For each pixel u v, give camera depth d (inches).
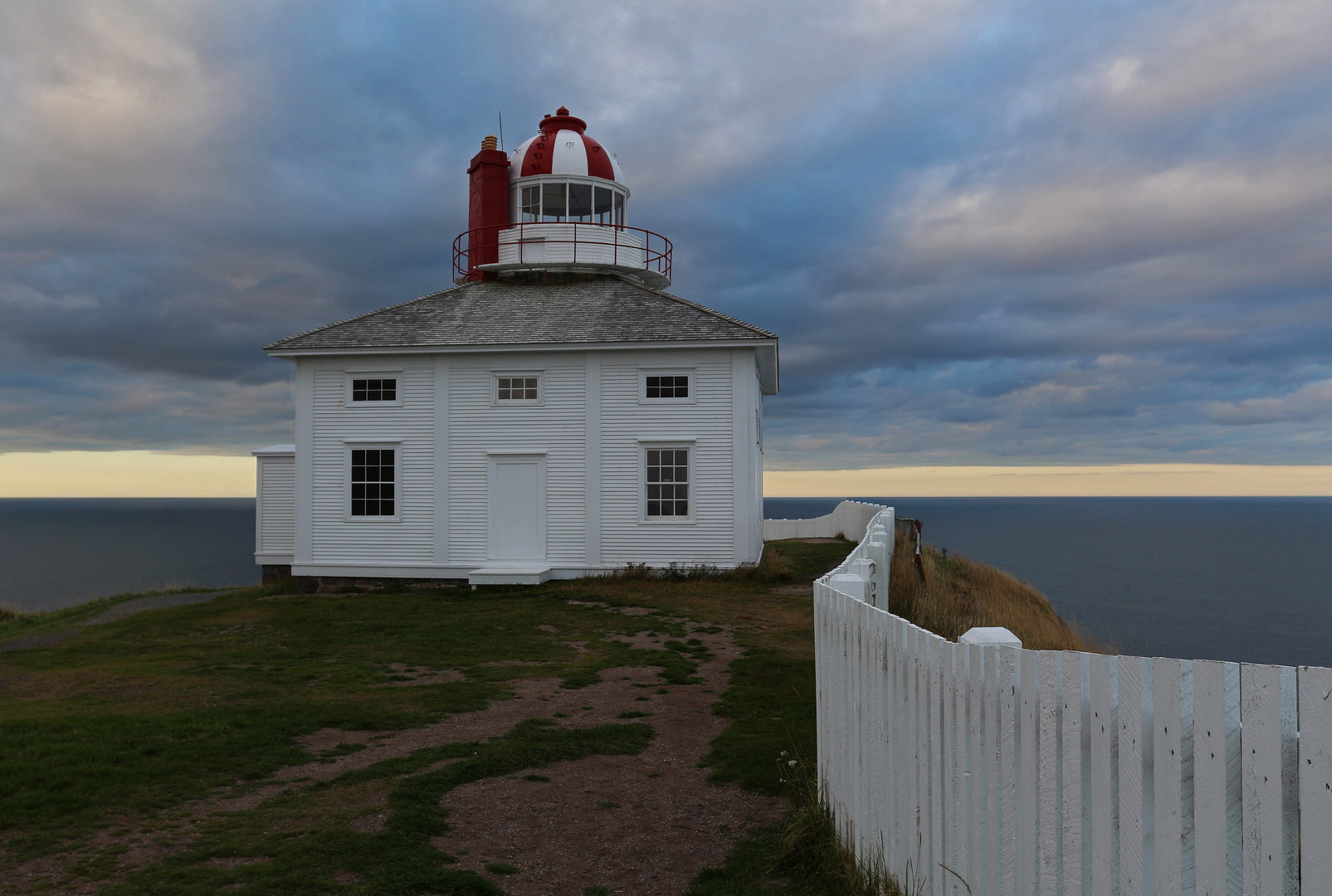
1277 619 1825.8
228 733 354.6
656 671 490.3
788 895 209.6
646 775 307.9
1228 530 7824.8
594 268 1037.8
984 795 144.0
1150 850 105.1
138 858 230.1
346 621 690.8
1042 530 7819.9
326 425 919.0
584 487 887.7
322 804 274.5
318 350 901.2
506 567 882.8
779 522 1573.6
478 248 1069.8
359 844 238.5
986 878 143.1
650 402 882.8
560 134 1072.8
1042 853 126.8
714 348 875.4
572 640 593.0
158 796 281.3
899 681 185.8
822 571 943.7
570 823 261.6
